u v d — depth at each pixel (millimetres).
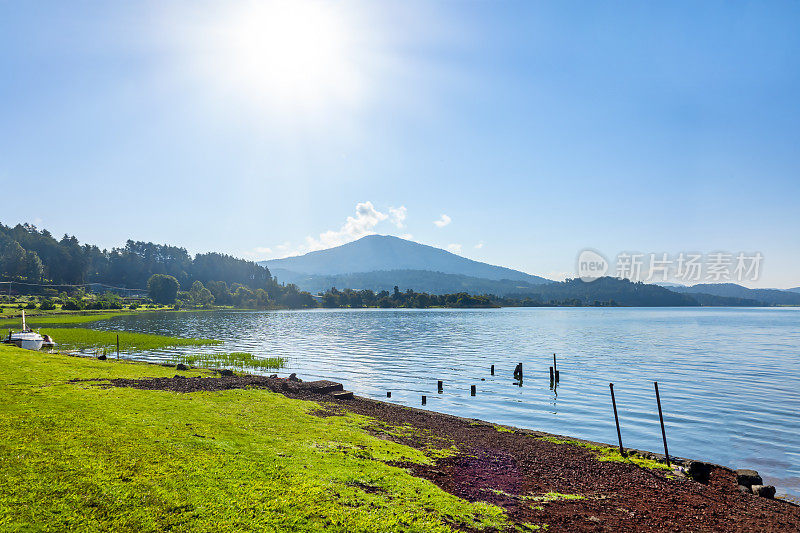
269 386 28688
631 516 13266
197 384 26406
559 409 32156
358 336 93312
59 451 12422
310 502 11109
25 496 10008
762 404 33656
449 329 117438
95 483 10867
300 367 50000
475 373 47531
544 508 13141
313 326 126000
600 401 34688
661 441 25062
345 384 40531
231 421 17781
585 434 26281
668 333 105625
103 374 27266
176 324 126188
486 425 24297
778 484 19016
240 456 13656
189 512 10148
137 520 9656
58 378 24125
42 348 52938
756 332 108875
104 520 9547
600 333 105938
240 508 10516
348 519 10531
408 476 14078
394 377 44531
